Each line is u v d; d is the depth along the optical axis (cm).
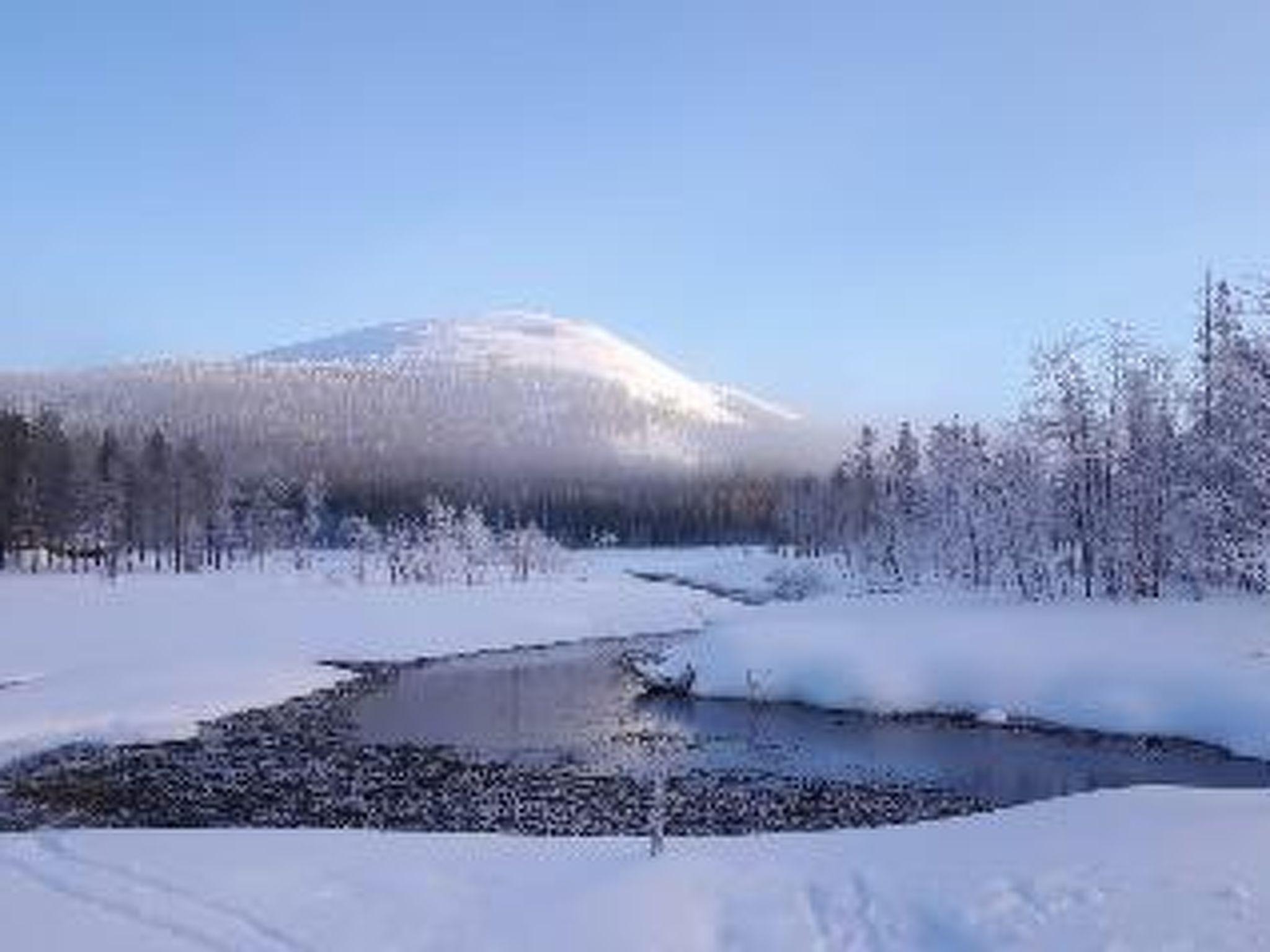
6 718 5288
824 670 6606
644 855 2381
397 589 11262
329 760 4894
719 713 6238
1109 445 7875
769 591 14012
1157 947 1739
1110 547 7844
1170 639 6150
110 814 3856
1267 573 6694
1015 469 8631
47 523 12688
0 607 8744
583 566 17375
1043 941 1794
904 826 2627
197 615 9088
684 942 1931
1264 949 1716
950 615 7225
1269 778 4634
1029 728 5759
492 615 10106
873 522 15612
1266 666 5616
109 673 6538
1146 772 4750
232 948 1944
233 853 2472
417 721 5966
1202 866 2031
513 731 5681
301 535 19750
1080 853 2162
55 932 2019
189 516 14562
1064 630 6569
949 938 1856
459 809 3991
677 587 13275
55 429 13688
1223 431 7262
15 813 3856
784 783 4503
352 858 2430
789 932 1936
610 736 5566
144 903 2156
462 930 2008
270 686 6656
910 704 6222
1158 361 7925
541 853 2462
